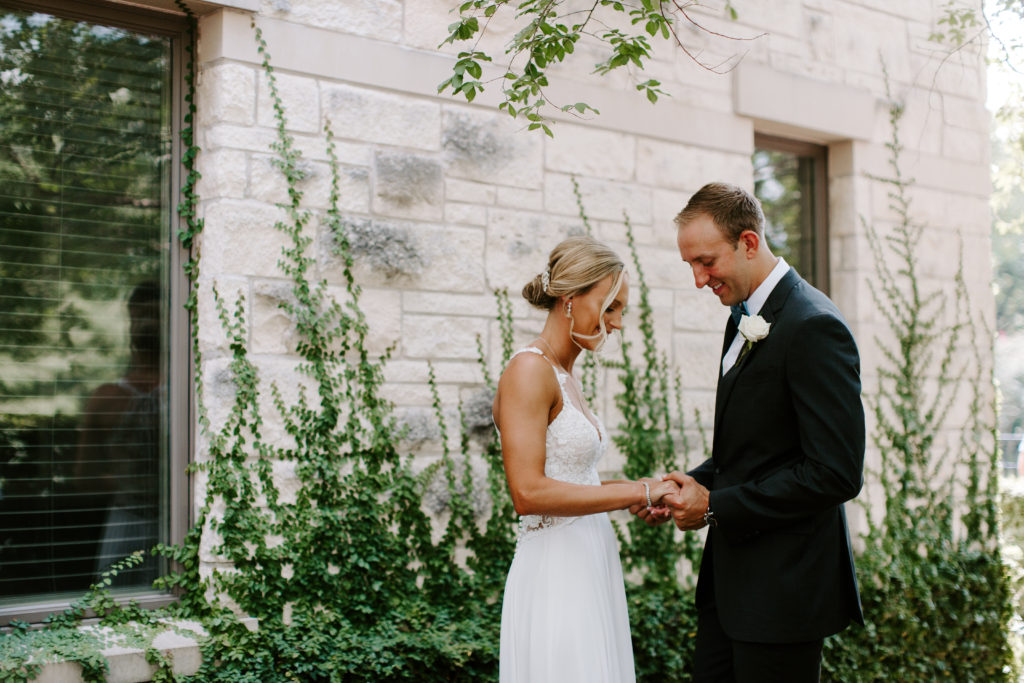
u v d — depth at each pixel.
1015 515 5.51
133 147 3.54
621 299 2.57
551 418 2.56
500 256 4.09
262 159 3.53
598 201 4.40
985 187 5.82
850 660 4.62
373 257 3.75
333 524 3.58
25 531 3.28
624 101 4.49
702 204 2.60
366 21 3.78
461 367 3.95
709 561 2.82
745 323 2.52
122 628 3.21
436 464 3.86
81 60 3.46
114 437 3.45
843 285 5.29
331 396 3.63
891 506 5.09
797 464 2.46
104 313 3.46
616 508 2.51
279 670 3.28
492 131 4.10
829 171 5.40
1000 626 5.24
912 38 5.56
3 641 3.02
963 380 5.54
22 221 3.34
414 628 3.62
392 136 3.83
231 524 3.40
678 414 4.58
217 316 3.43
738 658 2.54
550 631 2.52
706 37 4.76
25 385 3.31
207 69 3.54
